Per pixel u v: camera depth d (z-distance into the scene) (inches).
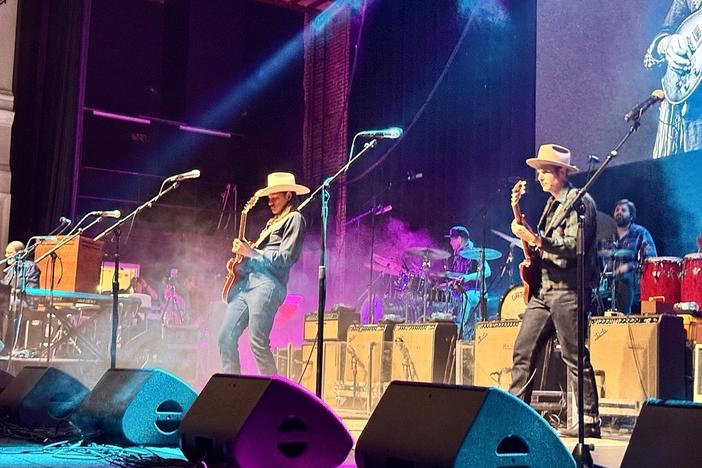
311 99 591.2
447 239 477.7
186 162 612.1
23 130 521.3
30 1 527.8
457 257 402.0
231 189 611.2
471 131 478.0
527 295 204.1
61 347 377.1
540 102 408.2
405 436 128.8
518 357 202.8
